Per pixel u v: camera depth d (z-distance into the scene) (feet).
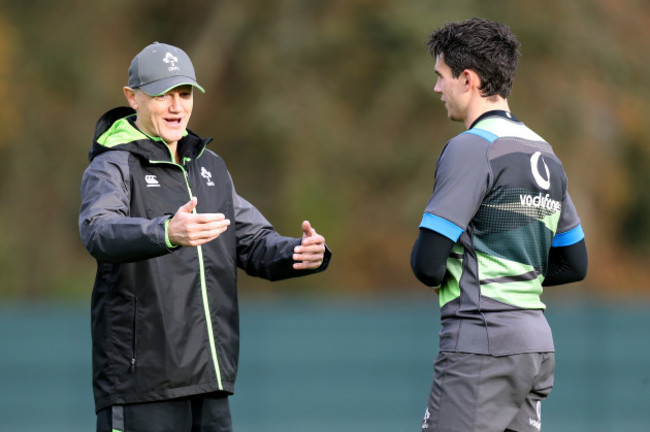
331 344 106.01
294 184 210.79
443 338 42.04
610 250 222.07
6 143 217.36
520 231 41.24
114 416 41.60
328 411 105.40
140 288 41.81
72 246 220.64
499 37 42.75
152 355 41.68
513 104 212.84
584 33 220.84
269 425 105.09
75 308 170.71
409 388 105.40
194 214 37.47
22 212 216.33
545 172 41.98
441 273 40.98
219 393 43.57
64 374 105.60
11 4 222.69
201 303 42.80
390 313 106.22
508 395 40.93
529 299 41.81
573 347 104.58
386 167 215.72
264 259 45.24
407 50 215.10
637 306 105.29
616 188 217.15
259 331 106.01
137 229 38.04
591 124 215.31
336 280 212.02
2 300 210.79
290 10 220.64
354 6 218.79
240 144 217.77
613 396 103.76
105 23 225.97
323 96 216.33
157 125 43.19
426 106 215.92
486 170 41.04
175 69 43.01
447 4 215.31
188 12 228.84
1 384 105.09
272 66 216.54
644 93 225.76
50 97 219.61
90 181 41.63
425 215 41.11
